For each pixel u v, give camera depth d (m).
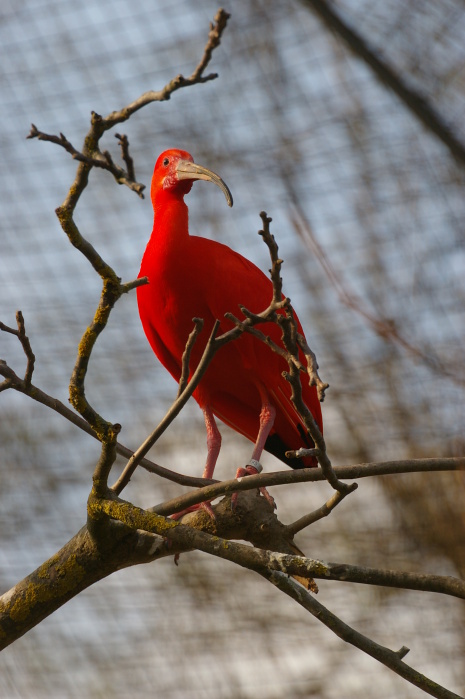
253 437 9.28
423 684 5.58
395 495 11.35
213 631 12.66
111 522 6.36
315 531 12.23
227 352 8.41
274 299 5.22
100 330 5.46
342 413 11.52
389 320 9.28
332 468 5.62
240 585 12.79
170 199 8.58
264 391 8.59
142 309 8.66
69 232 5.12
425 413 10.27
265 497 6.90
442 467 5.79
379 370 11.17
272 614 12.60
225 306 8.23
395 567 11.41
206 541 5.69
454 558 10.98
